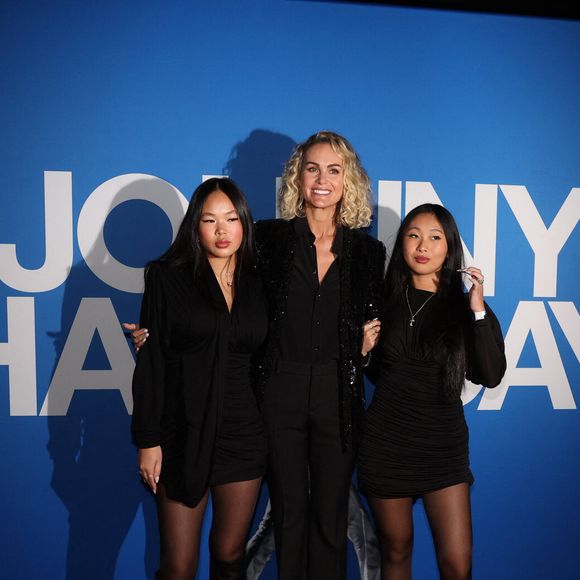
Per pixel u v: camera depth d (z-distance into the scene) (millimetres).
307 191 1856
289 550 1880
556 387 2471
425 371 1818
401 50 2303
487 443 2453
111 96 2180
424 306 1874
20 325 2199
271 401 1803
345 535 1938
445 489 1821
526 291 2428
